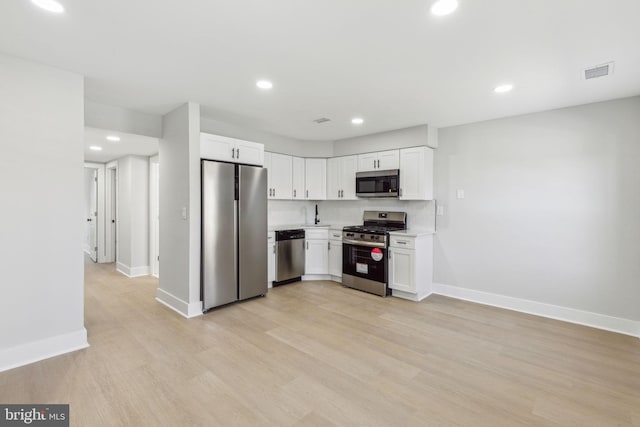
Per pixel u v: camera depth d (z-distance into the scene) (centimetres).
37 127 238
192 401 192
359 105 334
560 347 269
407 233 394
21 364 232
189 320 324
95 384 209
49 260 245
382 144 450
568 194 330
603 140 311
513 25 187
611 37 198
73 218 255
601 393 204
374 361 243
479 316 342
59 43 210
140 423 173
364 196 464
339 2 166
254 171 388
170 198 363
